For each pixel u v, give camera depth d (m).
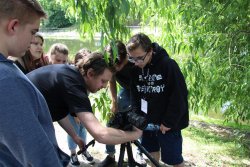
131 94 2.91
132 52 2.49
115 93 2.87
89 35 2.67
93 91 2.02
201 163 3.97
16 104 1.03
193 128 5.56
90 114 1.76
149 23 4.15
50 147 1.16
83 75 1.94
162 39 3.99
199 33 3.97
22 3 1.06
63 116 1.98
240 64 4.07
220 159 4.14
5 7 1.04
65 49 3.45
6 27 1.06
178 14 3.79
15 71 1.07
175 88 2.59
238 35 4.03
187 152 4.32
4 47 1.09
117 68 2.44
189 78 4.02
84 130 3.45
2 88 1.01
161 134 2.81
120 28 2.38
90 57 1.93
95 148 4.13
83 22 2.24
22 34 1.10
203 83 4.07
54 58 3.38
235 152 4.42
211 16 3.83
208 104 4.29
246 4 3.58
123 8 2.06
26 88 1.08
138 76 2.78
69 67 1.89
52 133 1.26
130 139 1.90
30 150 1.09
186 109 2.74
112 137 1.76
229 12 3.79
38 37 3.05
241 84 3.85
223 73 4.01
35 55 3.03
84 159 3.75
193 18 3.89
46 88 1.83
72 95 1.77
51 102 1.83
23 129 1.05
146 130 2.96
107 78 1.97
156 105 2.74
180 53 4.01
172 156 2.83
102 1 2.22
